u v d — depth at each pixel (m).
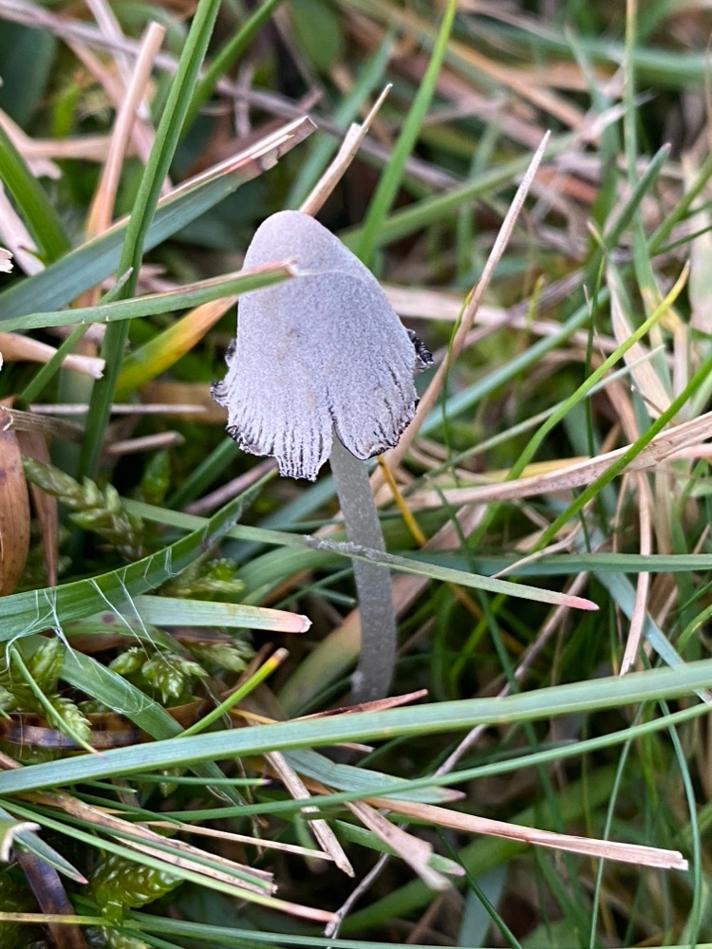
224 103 0.28
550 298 0.27
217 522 0.22
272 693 0.23
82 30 0.27
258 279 0.19
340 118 0.29
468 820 0.21
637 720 0.22
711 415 0.22
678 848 0.23
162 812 0.22
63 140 0.27
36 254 0.24
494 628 0.23
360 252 0.26
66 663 0.22
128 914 0.21
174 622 0.22
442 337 0.27
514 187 0.30
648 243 0.25
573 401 0.22
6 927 0.21
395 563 0.22
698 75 0.30
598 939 0.23
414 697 0.21
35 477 0.23
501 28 0.32
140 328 0.25
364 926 0.23
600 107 0.28
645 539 0.23
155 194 0.22
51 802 0.21
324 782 0.22
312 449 0.20
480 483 0.25
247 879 0.20
